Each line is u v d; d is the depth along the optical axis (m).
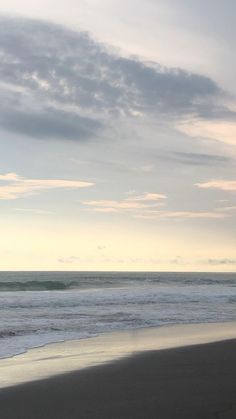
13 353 10.98
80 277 69.06
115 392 7.25
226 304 26.50
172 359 10.23
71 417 5.96
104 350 11.47
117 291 33.16
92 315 18.83
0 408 6.44
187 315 20.25
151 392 7.16
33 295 27.14
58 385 7.81
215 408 6.15
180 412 6.00
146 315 19.59
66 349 11.59
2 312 18.94
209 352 11.13
